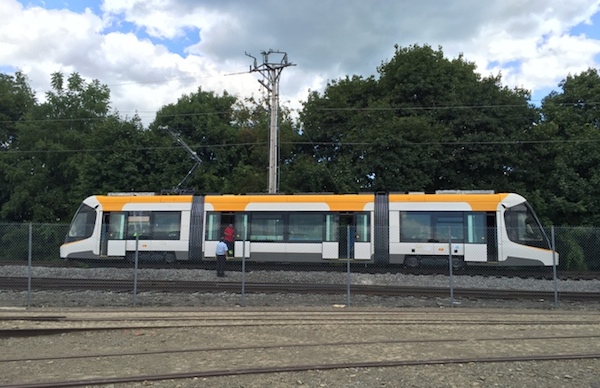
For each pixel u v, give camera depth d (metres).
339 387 6.50
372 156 32.16
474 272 19.78
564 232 21.81
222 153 38.34
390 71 37.69
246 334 9.98
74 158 37.03
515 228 19.70
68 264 21.72
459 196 20.36
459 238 19.95
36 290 15.77
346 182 32.34
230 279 18.42
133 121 35.75
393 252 20.36
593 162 29.80
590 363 7.70
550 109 34.72
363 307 13.67
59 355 8.25
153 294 15.33
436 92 35.56
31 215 38.66
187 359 7.95
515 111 32.72
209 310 13.04
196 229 21.75
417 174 31.75
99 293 15.37
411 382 6.71
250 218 21.66
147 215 22.08
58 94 39.94
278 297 15.06
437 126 32.47
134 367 7.46
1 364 7.67
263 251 21.34
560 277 18.75
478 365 7.55
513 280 17.69
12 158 38.91
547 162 32.28
